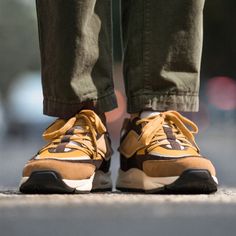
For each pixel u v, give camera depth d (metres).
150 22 3.38
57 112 3.39
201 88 31.39
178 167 3.27
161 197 3.05
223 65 30.98
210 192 3.34
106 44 3.38
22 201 2.78
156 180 3.33
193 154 3.35
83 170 3.28
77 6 3.26
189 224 2.11
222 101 31.17
